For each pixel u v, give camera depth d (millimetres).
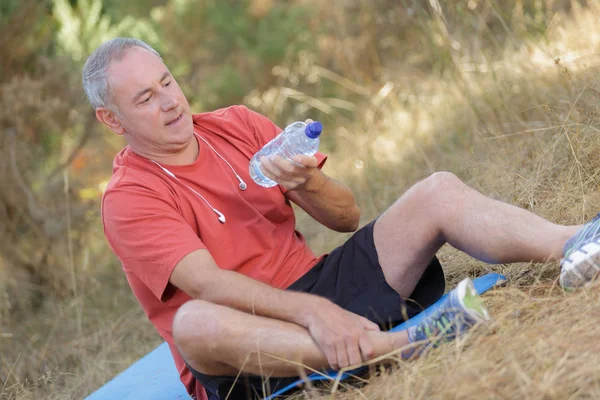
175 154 6055
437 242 5715
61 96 12289
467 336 4797
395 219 5801
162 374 6828
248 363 5223
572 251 5055
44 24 12664
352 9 16031
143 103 5895
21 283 11492
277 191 6176
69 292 11031
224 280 5430
